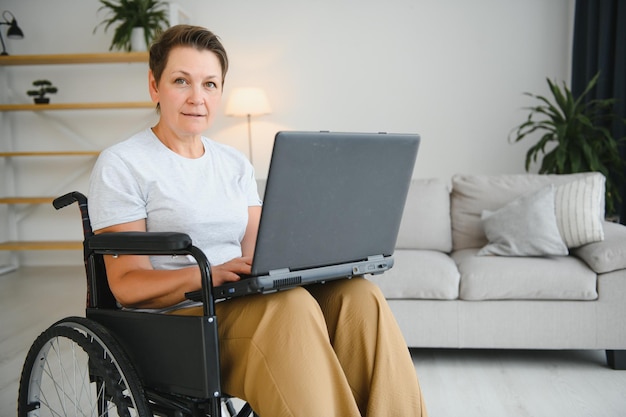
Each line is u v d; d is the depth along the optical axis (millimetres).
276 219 1141
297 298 1206
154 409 1285
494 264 2557
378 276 2549
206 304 1144
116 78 5074
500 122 4836
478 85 4836
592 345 2484
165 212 1389
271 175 1103
